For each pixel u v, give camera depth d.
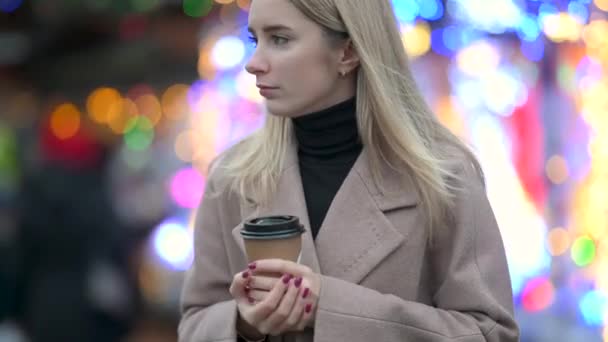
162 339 9.35
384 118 3.75
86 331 8.66
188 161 10.52
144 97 11.28
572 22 6.81
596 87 7.11
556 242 7.23
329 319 3.60
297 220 3.60
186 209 10.11
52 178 8.48
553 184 7.31
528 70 7.47
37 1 10.49
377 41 3.74
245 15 9.67
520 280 7.22
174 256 9.71
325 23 3.68
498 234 3.88
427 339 3.68
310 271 3.59
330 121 3.85
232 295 3.67
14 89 10.50
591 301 7.00
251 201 3.92
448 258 3.84
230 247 3.99
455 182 3.84
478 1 7.04
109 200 8.70
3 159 9.99
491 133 7.49
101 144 8.72
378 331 3.63
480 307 3.76
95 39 10.24
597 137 7.15
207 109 10.05
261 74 3.71
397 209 3.82
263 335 3.81
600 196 7.16
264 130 3.99
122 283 8.84
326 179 3.91
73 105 9.50
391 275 3.79
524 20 6.91
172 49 10.47
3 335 8.89
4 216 9.10
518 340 3.86
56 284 8.56
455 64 7.66
